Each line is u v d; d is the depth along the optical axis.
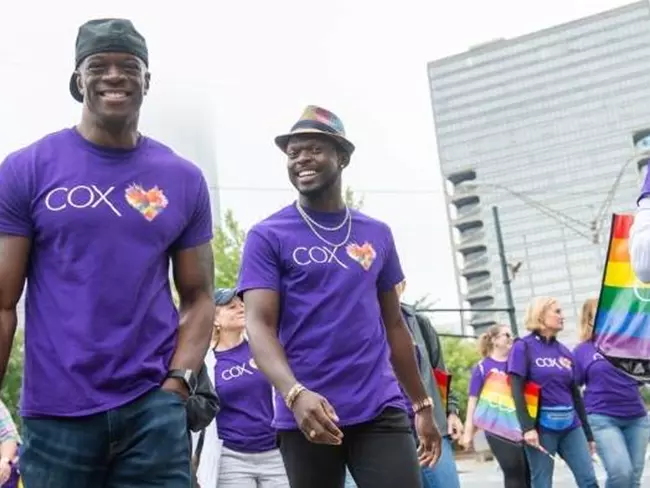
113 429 2.82
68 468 2.81
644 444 7.62
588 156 69.62
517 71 74.81
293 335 4.01
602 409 7.50
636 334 4.04
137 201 2.96
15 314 2.96
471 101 77.25
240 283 4.06
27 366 2.91
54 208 2.89
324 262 4.04
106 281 2.87
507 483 7.87
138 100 3.02
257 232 4.10
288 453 4.07
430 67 78.62
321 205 4.16
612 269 4.11
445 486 5.67
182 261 3.15
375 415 3.95
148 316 2.93
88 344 2.82
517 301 70.19
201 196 3.16
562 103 71.62
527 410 7.38
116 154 2.99
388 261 4.34
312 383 3.96
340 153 4.21
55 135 3.02
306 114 4.15
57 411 2.81
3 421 5.78
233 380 5.54
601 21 71.88
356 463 3.99
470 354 40.53
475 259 78.38
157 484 2.85
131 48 2.99
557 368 7.42
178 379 2.97
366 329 4.04
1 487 5.66
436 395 5.83
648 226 3.39
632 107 69.06
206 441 5.44
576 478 7.54
